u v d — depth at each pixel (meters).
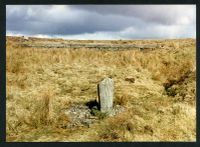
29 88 12.21
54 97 10.99
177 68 15.69
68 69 15.55
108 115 9.66
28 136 8.42
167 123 8.73
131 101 10.98
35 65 15.41
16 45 21.62
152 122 8.77
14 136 8.43
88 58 18.20
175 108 9.47
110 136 8.22
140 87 12.95
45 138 8.26
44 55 17.61
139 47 22.56
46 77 13.87
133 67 16.33
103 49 21.72
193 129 8.50
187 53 18.33
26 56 17.00
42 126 9.05
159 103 10.49
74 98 11.32
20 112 9.44
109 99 9.96
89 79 14.09
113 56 18.92
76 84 13.29
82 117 9.63
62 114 9.63
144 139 8.02
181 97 10.95
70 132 8.66
